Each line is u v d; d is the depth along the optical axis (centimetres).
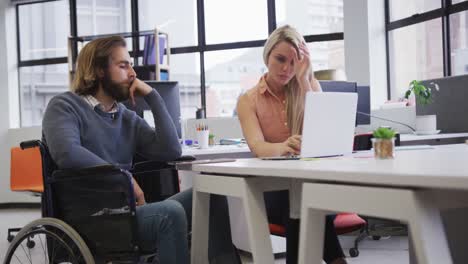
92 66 189
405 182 83
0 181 660
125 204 161
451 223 172
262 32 608
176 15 638
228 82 625
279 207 186
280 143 190
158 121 205
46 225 165
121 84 193
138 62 633
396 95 527
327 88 301
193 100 636
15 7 691
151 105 205
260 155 190
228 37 620
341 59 564
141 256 171
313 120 153
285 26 209
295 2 583
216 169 143
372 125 439
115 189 162
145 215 164
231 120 507
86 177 162
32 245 307
